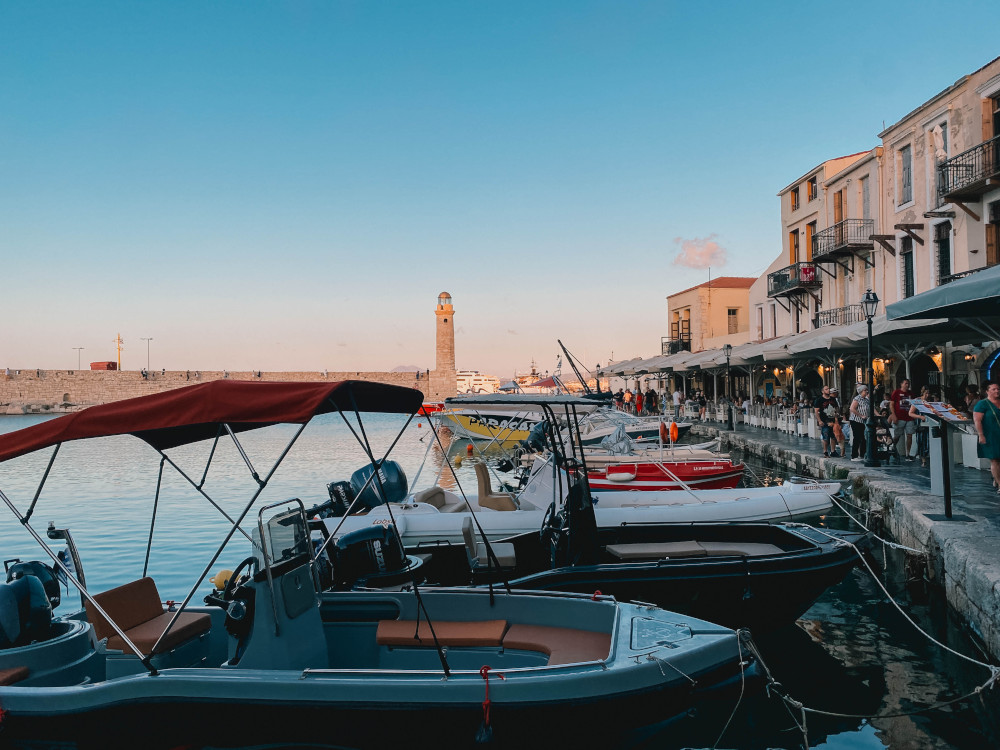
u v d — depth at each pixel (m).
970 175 18.84
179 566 11.12
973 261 19.02
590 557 7.27
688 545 8.30
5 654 5.15
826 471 15.99
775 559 7.12
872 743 5.47
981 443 10.84
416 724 4.48
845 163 29.55
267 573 5.04
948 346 19.61
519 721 4.47
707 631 5.24
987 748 5.29
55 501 17.47
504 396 7.15
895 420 15.90
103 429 4.68
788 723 5.90
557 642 5.43
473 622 5.91
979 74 18.75
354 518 9.77
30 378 80.50
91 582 10.34
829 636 7.73
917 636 7.62
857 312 26.58
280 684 4.53
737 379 41.16
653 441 20.66
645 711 4.67
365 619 6.05
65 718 4.70
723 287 48.75
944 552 7.90
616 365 48.84
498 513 9.92
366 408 5.73
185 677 4.60
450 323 91.56
